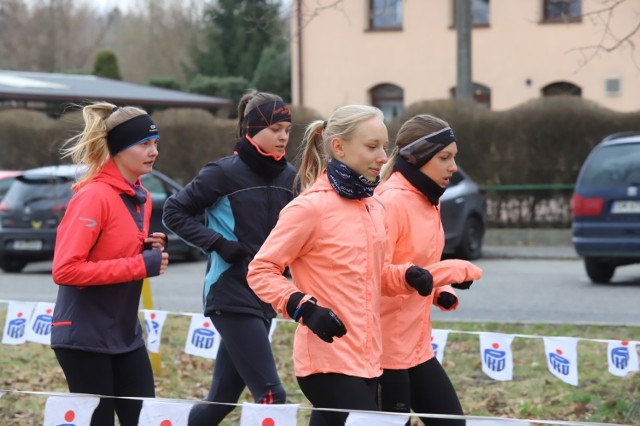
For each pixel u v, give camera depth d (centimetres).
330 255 574
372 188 587
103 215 653
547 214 2836
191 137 3170
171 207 755
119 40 8112
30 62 7688
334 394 573
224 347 780
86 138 666
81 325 653
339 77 4400
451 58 4206
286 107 768
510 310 1541
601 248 1769
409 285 611
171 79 5803
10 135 3253
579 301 1622
